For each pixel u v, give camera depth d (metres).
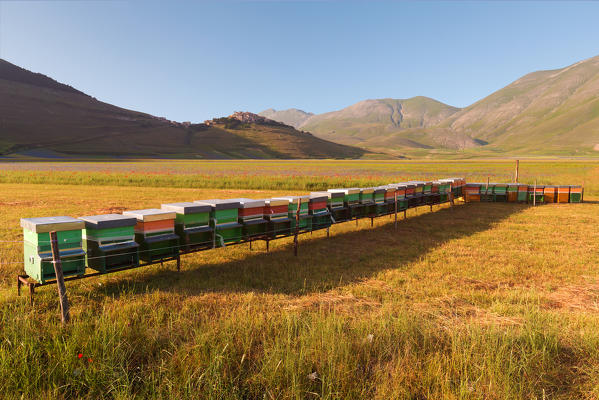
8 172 42.06
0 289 7.00
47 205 18.66
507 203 22.00
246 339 4.81
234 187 31.89
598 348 4.68
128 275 8.14
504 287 7.51
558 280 7.94
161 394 3.79
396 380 4.04
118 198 22.45
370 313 5.99
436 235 12.86
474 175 45.59
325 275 8.22
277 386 3.94
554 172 49.12
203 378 4.01
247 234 9.27
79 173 42.47
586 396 3.89
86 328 5.03
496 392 3.85
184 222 7.89
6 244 10.43
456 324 5.49
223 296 6.82
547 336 4.85
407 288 7.24
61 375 4.11
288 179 35.81
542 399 3.80
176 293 6.89
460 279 7.97
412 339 4.82
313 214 10.87
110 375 4.00
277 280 7.87
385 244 11.51
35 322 5.41
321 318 5.41
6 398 3.70
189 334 5.11
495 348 4.55
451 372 4.25
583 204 20.75
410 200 16.39
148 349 4.69
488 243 11.47
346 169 68.06
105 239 6.52
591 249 10.55
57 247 5.22
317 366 4.29
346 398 3.78
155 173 47.00
